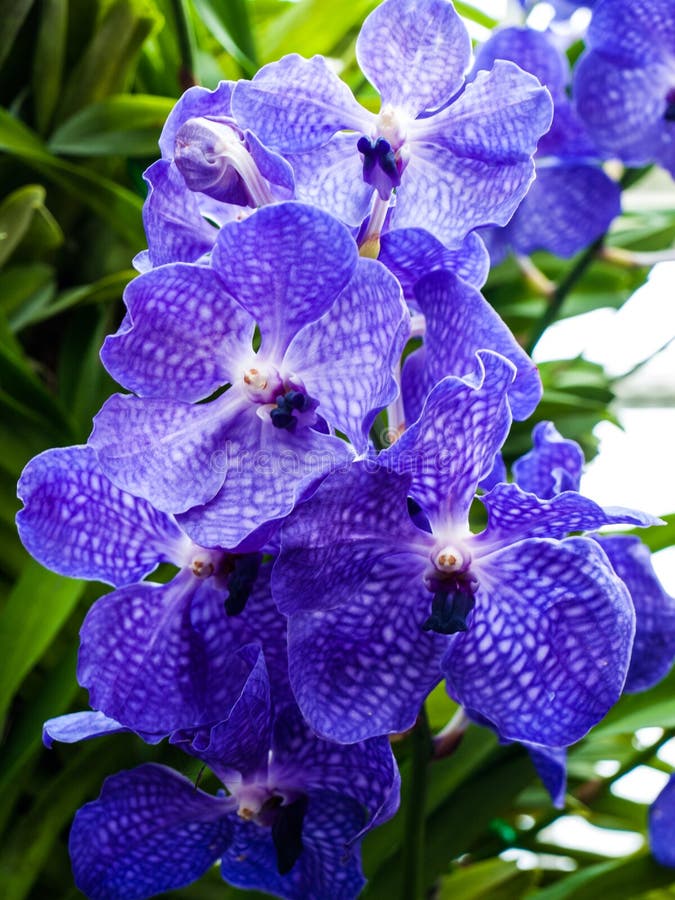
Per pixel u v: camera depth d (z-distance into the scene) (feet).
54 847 1.62
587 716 1.10
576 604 1.11
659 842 1.55
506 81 1.18
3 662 1.51
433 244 1.15
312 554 1.07
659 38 1.63
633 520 1.07
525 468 1.28
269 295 1.11
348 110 1.21
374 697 1.13
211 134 1.14
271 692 1.17
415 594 1.15
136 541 1.22
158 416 1.12
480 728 1.60
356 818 1.20
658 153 1.70
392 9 1.22
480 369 1.03
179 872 1.27
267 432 1.13
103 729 1.17
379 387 1.08
